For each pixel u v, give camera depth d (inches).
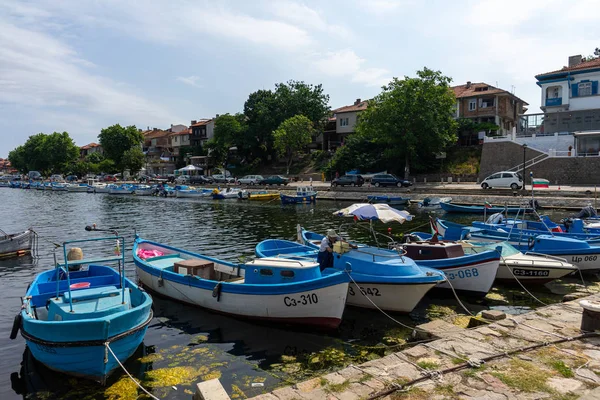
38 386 312.5
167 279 497.4
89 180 3034.0
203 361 348.8
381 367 284.0
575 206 1296.8
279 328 419.2
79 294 359.3
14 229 1133.7
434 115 1784.0
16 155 5088.6
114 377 322.7
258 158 2942.9
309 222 1199.6
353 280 428.5
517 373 268.4
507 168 1785.2
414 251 548.1
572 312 392.8
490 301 508.7
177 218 1341.0
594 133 1648.6
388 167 2103.8
